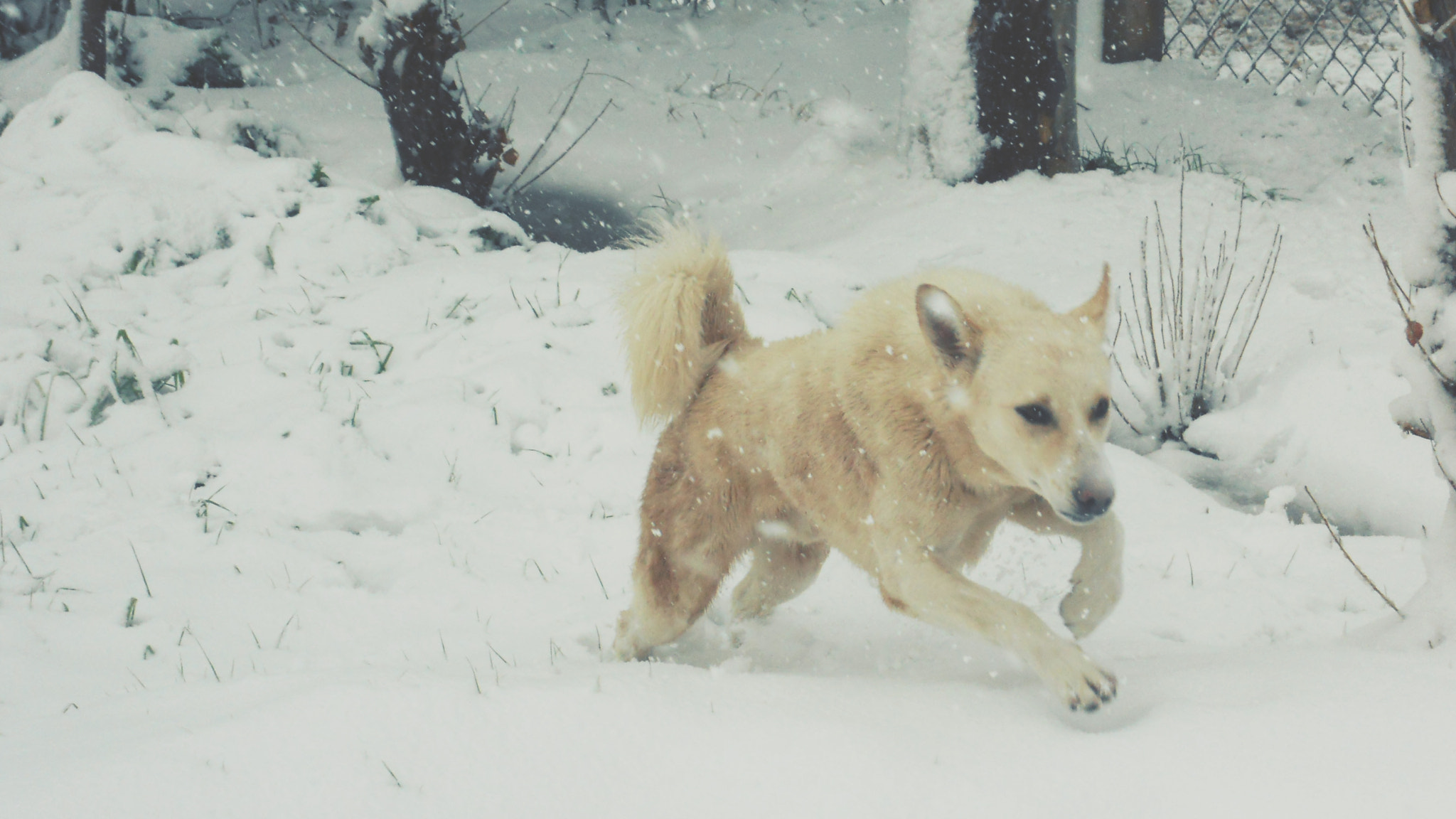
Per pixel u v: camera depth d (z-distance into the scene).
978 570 4.10
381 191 8.16
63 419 5.33
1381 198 8.45
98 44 10.23
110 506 4.62
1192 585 3.94
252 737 2.20
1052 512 3.03
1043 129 8.84
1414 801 1.73
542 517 4.67
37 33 12.83
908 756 2.08
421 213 8.11
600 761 2.15
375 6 8.62
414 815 2.00
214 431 5.19
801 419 3.13
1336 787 1.80
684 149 10.78
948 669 3.12
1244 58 12.32
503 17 14.37
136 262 6.91
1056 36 8.63
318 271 7.02
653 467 3.60
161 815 2.00
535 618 3.87
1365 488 4.75
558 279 6.67
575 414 5.36
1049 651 2.45
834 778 2.04
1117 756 2.00
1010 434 2.66
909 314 2.93
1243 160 9.48
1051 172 8.93
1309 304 6.34
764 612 3.83
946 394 2.76
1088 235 7.73
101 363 5.52
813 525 3.32
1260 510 4.98
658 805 2.02
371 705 2.29
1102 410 2.70
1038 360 2.63
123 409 5.36
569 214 9.66
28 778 2.14
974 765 2.05
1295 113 10.14
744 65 12.51
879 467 2.94
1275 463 5.20
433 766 2.12
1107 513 2.75
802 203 9.51
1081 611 2.94
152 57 11.40
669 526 3.51
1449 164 2.64
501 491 4.96
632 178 10.32
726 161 10.52
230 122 9.45
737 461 3.36
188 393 5.57
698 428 3.44
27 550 4.26
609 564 4.30
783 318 5.94
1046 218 8.04
